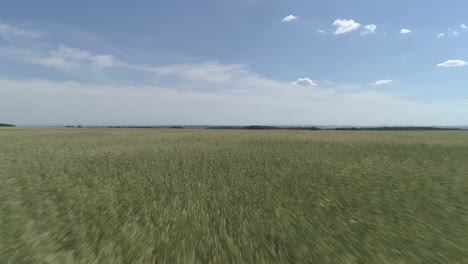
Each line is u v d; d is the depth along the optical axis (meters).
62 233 3.91
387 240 3.72
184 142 22.30
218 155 13.57
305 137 28.56
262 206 5.39
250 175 8.62
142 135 34.03
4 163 10.62
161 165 10.57
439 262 3.16
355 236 3.87
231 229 4.18
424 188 6.74
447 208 5.10
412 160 11.62
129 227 4.17
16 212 4.79
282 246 3.55
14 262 3.09
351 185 7.16
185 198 5.99
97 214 4.80
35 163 10.72
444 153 13.93
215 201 5.73
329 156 13.01
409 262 3.16
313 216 4.73
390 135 32.94
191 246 3.56
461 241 3.68
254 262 3.17
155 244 3.60
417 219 4.53
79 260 3.16
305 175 8.57
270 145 19.03
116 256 3.25
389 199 5.77
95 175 8.56
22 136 30.47
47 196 5.96
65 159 12.01
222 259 3.23
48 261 3.12
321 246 3.56
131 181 7.71
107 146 18.42
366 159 11.92
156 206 5.31
